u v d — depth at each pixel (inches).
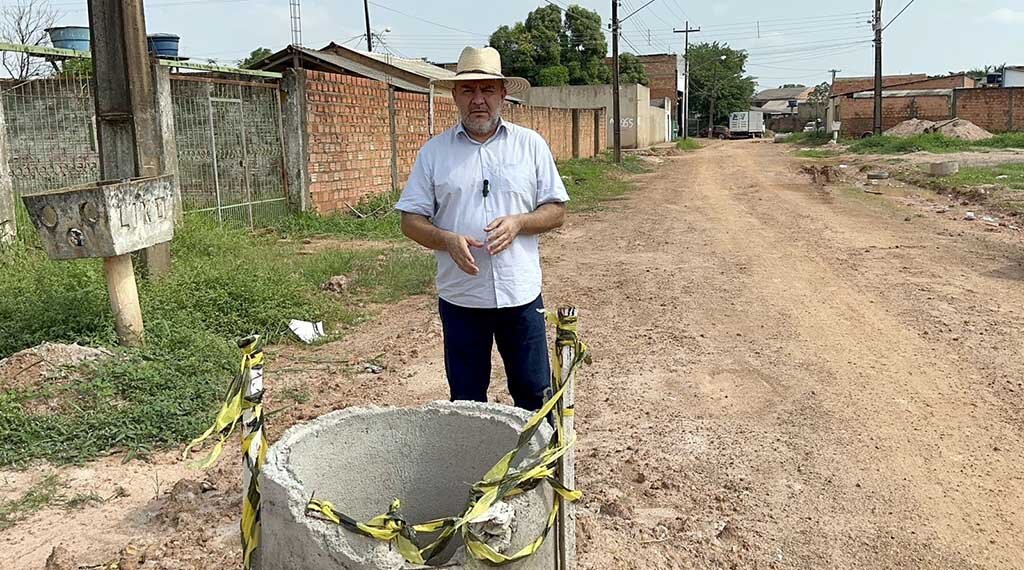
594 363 260.7
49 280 285.6
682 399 228.5
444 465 115.8
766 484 177.2
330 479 110.7
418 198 143.4
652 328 301.3
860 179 920.9
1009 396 227.3
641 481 176.4
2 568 142.7
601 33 2361.0
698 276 393.7
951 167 847.7
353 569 85.7
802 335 290.2
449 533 84.7
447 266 147.3
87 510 163.0
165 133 412.2
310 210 551.8
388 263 401.4
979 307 323.3
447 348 151.1
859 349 272.7
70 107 508.1
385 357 267.6
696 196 797.9
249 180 511.5
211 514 158.1
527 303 147.6
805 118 3358.8
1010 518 163.9
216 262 354.3
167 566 139.8
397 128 684.1
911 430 205.8
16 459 182.2
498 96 143.8
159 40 473.4
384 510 116.0
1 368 213.2
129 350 237.5
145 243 248.7
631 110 1927.9
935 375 245.4
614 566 141.3
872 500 170.9
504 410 113.3
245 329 283.7
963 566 148.1
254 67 880.9
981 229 519.8
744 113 3368.6
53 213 232.8
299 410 218.4
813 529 159.3
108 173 315.0
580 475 178.2
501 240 134.6
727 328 300.7
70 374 214.8
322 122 565.9
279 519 92.0
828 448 195.5
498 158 143.6
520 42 2300.7
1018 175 810.8
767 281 379.9
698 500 168.9
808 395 230.8
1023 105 1843.0
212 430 97.0
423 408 114.7
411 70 995.3
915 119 1913.1
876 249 458.9
